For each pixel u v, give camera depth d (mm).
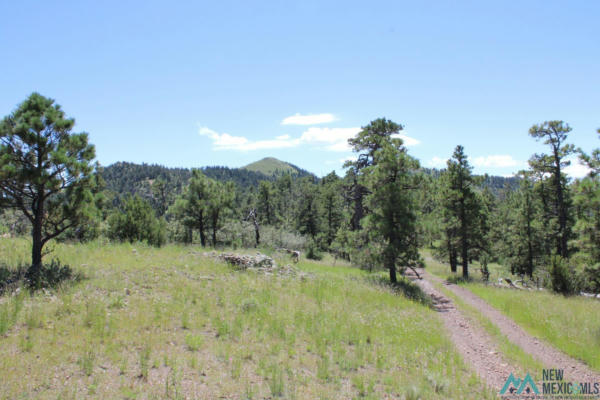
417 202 22391
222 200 33344
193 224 33000
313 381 7402
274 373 7262
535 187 36000
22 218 19953
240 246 34281
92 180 12531
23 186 11195
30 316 8234
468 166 31109
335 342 9867
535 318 15719
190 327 9289
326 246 50688
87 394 5836
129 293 11023
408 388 7387
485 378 9430
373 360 9180
